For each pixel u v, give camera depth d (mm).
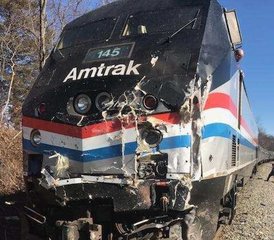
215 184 4906
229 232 7316
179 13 5211
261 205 10820
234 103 6062
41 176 4691
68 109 4688
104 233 4730
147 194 4270
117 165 4383
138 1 5719
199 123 4359
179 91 4348
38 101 4914
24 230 5105
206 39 4859
